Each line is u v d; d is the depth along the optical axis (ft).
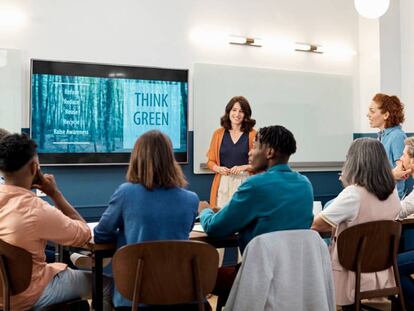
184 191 6.20
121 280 5.60
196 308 6.11
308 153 15.87
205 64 14.24
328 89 16.24
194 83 14.16
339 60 16.61
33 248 5.91
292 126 15.61
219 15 14.64
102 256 6.40
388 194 7.21
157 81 13.60
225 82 14.53
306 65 16.06
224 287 7.35
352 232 6.75
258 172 6.97
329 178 16.38
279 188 6.43
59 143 12.43
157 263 5.56
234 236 7.12
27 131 12.25
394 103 12.10
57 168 12.65
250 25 15.10
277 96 15.34
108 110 12.97
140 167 5.99
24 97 12.26
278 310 6.08
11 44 12.17
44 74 12.26
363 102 16.75
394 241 7.10
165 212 5.93
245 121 12.44
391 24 16.20
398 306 7.93
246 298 6.03
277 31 15.52
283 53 15.66
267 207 6.38
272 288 6.11
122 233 6.12
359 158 7.23
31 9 12.36
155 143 6.03
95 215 13.04
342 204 7.09
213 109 14.34
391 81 16.16
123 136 13.16
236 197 6.45
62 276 6.52
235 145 12.34
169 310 6.00
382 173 7.15
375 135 16.06
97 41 13.03
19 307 6.01
